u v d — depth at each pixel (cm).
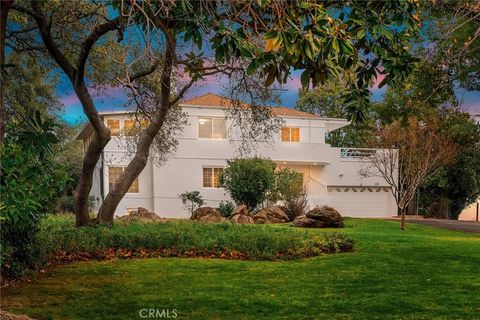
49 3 1169
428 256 1198
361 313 666
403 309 690
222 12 573
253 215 2436
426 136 2344
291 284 849
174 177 2928
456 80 1109
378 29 524
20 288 798
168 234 1279
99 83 1602
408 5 563
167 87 1480
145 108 1725
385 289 816
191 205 2892
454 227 2359
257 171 2627
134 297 748
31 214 591
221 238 1279
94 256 1110
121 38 988
